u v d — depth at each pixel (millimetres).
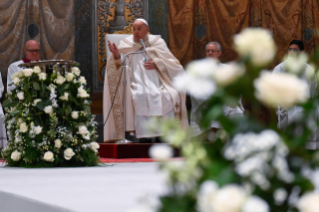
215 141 1254
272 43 1171
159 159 1256
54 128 7129
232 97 1197
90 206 2936
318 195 1087
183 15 13945
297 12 14484
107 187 4168
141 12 13656
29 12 13320
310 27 14578
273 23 14375
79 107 7492
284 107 1120
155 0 13758
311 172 1249
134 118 10180
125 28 12820
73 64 7531
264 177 1229
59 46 13445
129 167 7039
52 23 13430
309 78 1208
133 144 9352
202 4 14023
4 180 5059
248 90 1186
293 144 1229
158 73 10430
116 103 10203
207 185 1168
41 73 7164
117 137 10164
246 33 1177
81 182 4707
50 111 7078
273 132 1241
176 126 1248
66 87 7242
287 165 1242
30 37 13320
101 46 13531
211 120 1208
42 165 7062
